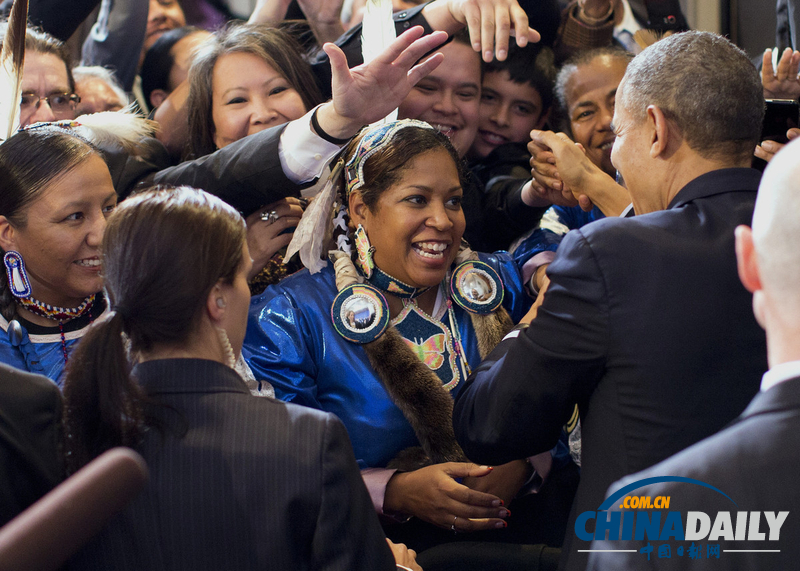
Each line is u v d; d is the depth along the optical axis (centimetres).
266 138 170
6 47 168
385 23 187
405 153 167
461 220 174
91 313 165
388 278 174
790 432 75
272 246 191
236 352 114
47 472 107
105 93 292
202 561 98
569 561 124
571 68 254
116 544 99
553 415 130
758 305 83
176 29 322
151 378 104
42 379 112
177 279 103
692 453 81
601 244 123
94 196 156
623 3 304
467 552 171
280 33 226
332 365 170
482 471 160
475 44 197
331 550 98
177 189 110
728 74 128
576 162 184
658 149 131
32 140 155
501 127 266
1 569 67
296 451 100
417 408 166
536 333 128
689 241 121
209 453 100
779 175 79
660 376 117
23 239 154
